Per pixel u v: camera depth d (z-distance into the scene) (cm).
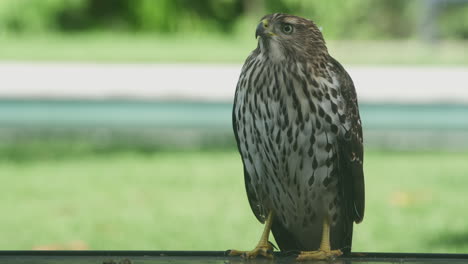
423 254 515
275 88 516
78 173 1431
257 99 523
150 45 3438
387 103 2114
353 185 546
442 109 2120
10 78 2428
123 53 3072
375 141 1869
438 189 1274
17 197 1233
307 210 546
